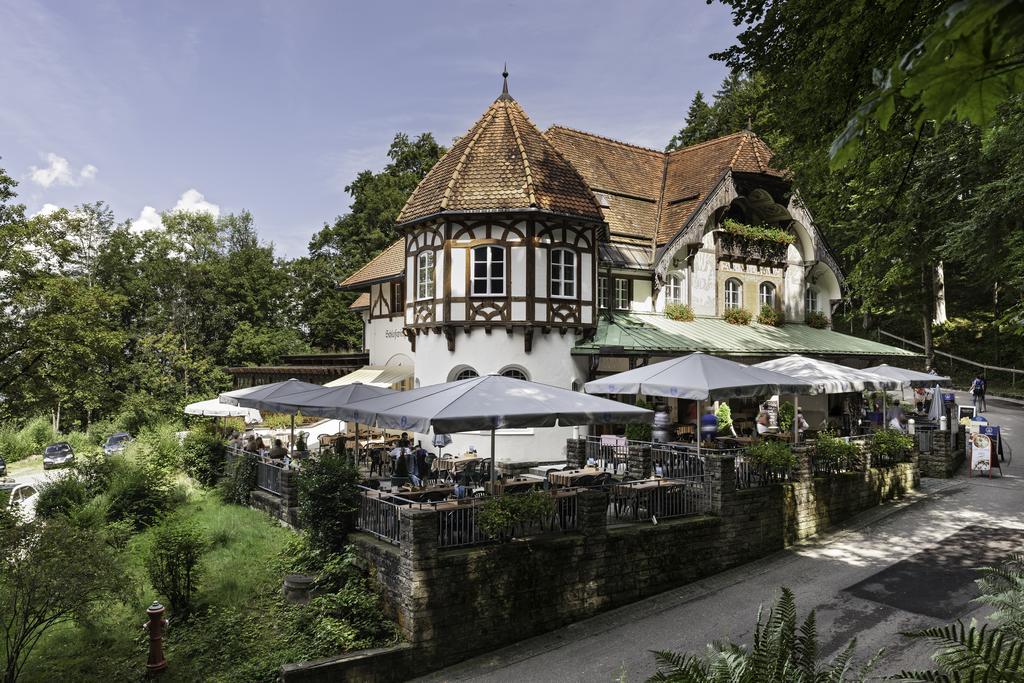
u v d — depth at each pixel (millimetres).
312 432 25891
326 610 11547
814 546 14875
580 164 27594
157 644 10719
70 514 16719
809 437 20766
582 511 12391
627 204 27344
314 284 55312
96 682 10391
